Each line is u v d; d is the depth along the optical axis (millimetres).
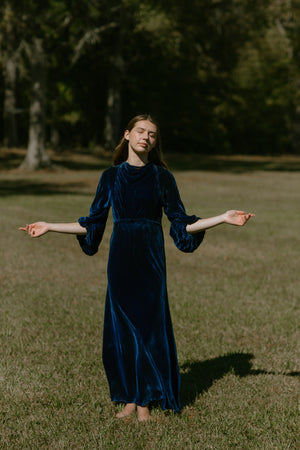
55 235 10812
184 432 3279
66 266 8125
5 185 22250
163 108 43906
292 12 48719
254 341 5035
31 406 3643
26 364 4355
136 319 3330
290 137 52750
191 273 7945
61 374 4164
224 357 4609
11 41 35188
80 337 5047
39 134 28562
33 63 27891
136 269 3334
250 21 37219
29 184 22922
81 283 7152
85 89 40750
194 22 32656
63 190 20688
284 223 13328
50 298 6367
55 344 4836
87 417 3473
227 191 21297
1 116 45688
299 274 7984
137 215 3354
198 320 5629
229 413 3543
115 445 3102
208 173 30188
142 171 3389
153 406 3588
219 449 3082
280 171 33031
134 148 3375
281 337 5133
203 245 10305
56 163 32406
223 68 43719
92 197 18172
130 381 3373
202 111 45469
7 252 8992
